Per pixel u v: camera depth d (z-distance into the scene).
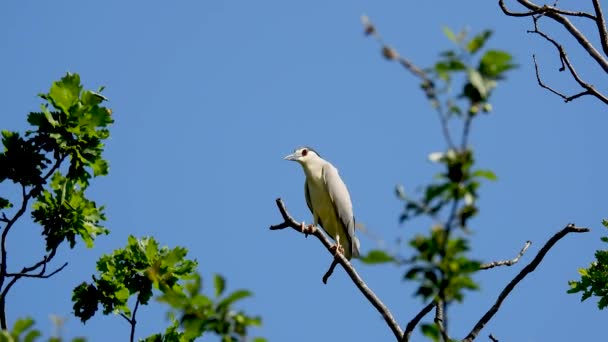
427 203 5.71
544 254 9.52
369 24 5.48
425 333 6.13
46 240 12.13
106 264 12.12
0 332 6.30
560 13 10.25
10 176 11.82
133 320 11.37
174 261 11.62
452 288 5.95
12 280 11.22
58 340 6.46
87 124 11.95
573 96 10.13
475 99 5.54
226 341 6.32
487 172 5.68
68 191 12.26
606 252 12.45
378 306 10.91
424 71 5.55
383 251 5.91
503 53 5.54
